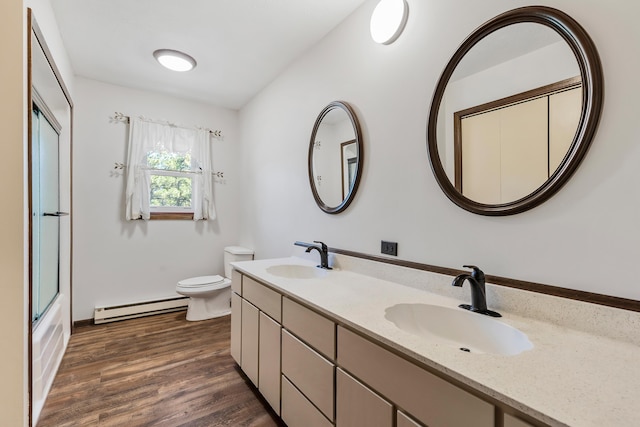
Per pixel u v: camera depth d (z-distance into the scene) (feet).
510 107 3.72
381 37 5.42
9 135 3.98
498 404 2.14
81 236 9.43
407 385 2.80
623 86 2.87
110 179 9.89
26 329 4.20
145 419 5.17
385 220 5.50
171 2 6.04
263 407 5.60
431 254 4.69
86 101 9.47
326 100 7.11
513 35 3.71
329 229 7.01
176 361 7.23
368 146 5.90
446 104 4.43
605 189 2.98
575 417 1.78
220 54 8.04
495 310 3.76
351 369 3.50
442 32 4.55
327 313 3.83
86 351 7.63
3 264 3.95
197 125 11.43
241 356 6.60
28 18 4.28
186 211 11.34
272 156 9.62
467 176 4.17
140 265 10.41
